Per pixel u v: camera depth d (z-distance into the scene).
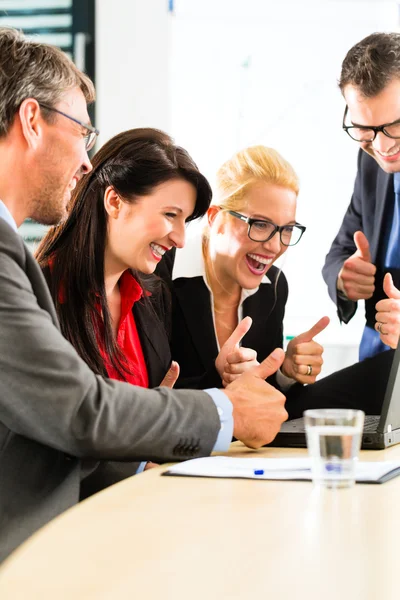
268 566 0.69
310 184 3.01
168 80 3.07
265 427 1.38
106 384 1.22
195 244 2.39
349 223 2.85
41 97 1.36
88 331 1.70
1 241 1.23
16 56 1.36
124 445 1.21
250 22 3.05
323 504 0.96
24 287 1.22
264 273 2.44
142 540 0.79
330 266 2.87
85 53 3.08
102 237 1.79
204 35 3.05
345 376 2.54
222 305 2.41
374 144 2.46
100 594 0.62
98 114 3.08
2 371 1.17
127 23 3.06
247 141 3.07
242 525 0.85
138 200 1.79
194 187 1.86
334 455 1.06
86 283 1.73
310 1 3.03
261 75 3.05
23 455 1.21
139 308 1.93
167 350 1.95
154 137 1.83
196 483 1.10
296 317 3.00
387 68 2.37
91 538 0.80
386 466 1.18
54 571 0.68
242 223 2.39
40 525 1.18
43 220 1.45
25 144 1.37
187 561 0.71
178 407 1.27
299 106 3.03
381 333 2.61
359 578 0.66
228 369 1.83
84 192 1.79
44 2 3.09
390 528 0.84
